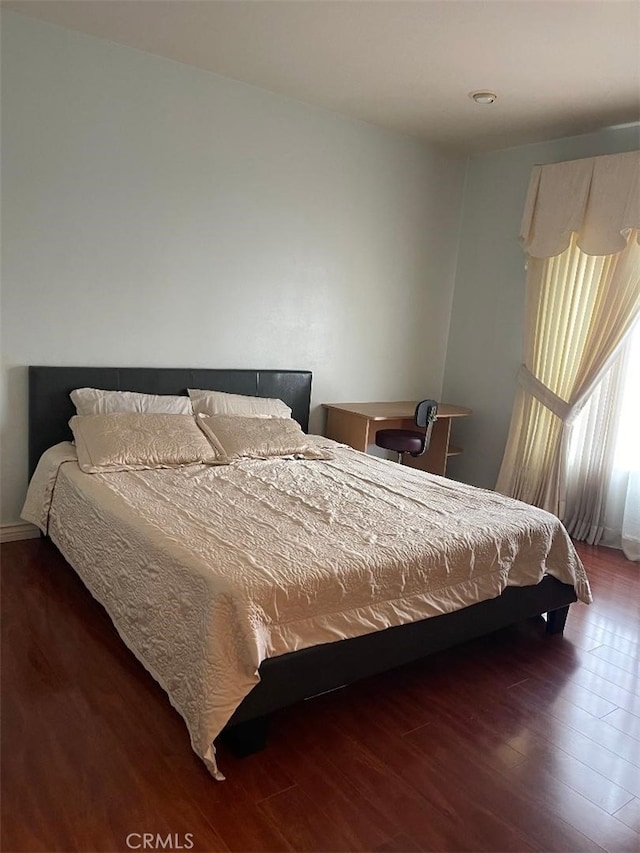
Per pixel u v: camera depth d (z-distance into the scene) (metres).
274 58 3.43
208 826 1.73
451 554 2.48
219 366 4.12
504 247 4.86
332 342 4.66
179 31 3.19
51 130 3.28
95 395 3.51
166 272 3.79
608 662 2.81
